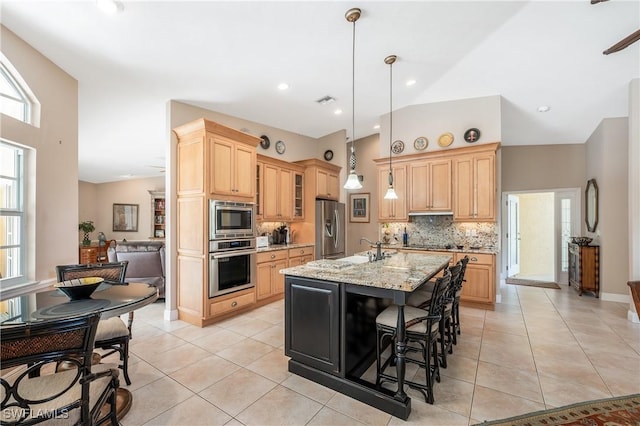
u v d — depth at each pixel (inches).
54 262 111.5
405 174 202.5
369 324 103.1
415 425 72.6
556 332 131.4
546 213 273.7
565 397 83.3
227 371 98.2
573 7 115.2
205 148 138.1
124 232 368.2
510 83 168.1
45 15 87.4
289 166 208.1
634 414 75.6
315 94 167.2
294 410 78.5
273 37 110.0
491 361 104.6
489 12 115.0
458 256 175.5
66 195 117.3
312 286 93.1
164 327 137.9
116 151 229.6
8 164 100.0
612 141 182.2
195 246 141.4
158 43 105.1
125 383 90.2
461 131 190.4
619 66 142.9
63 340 50.2
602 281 186.5
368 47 126.9
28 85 100.3
